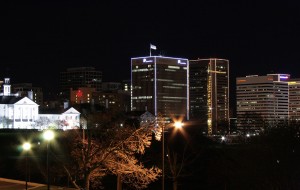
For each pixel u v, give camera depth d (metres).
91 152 57.38
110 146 55.00
